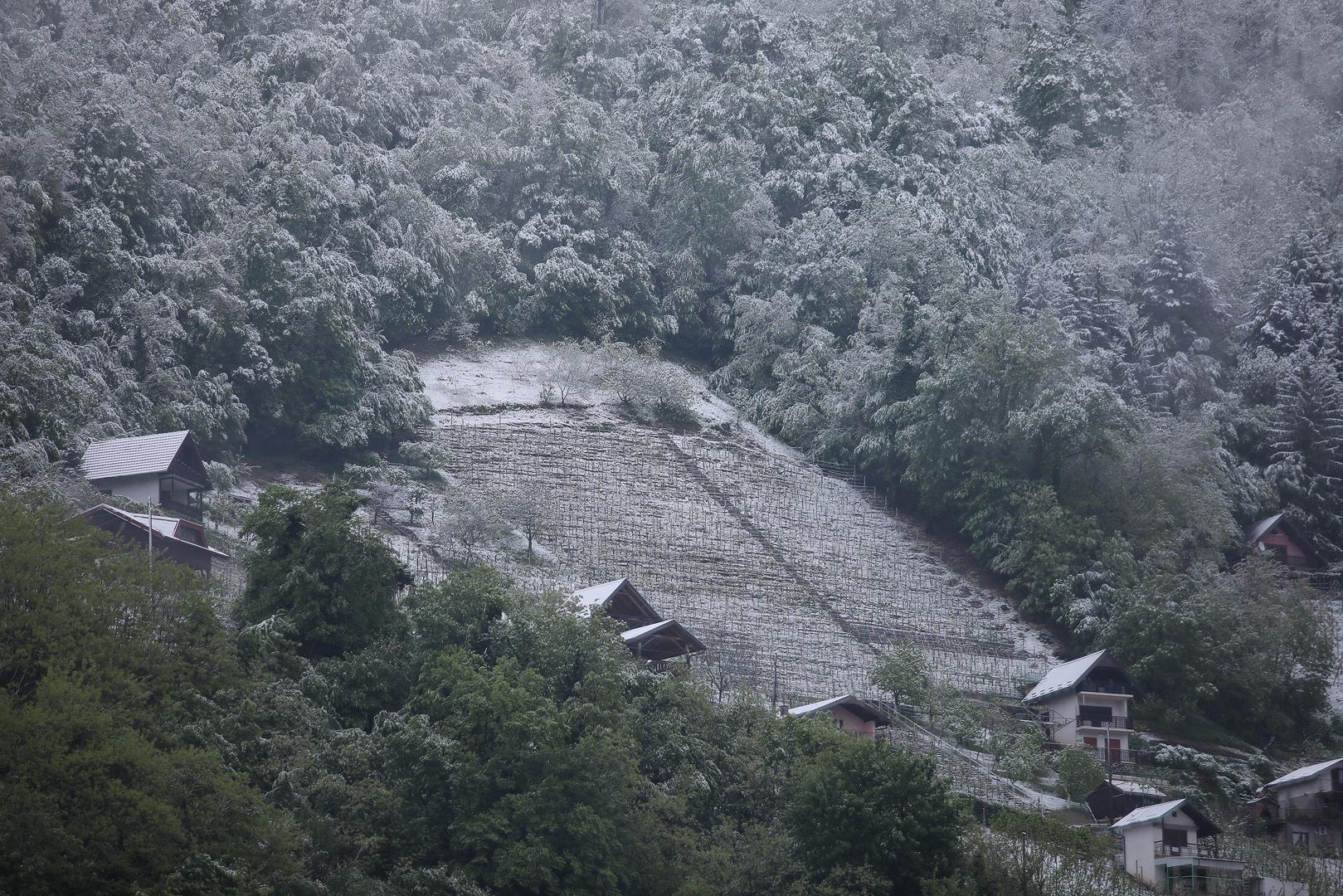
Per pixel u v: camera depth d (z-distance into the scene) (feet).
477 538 267.39
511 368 361.71
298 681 174.70
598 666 183.32
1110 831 201.67
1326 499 342.44
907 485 332.19
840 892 160.76
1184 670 260.21
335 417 297.94
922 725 239.71
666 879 165.37
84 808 132.77
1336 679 293.43
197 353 288.51
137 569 164.96
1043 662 274.36
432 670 176.24
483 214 393.70
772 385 370.94
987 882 169.07
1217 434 333.01
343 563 189.06
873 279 380.58
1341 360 370.73
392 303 346.13
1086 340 356.59
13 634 149.38
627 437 338.34
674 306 393.50
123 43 383.65
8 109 305.94
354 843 153.28
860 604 284.41
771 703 230.48
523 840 158.92
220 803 140.67
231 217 325.01
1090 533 289.74
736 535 301.43
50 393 235.81
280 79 398.21
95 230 288.51
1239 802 232.12
